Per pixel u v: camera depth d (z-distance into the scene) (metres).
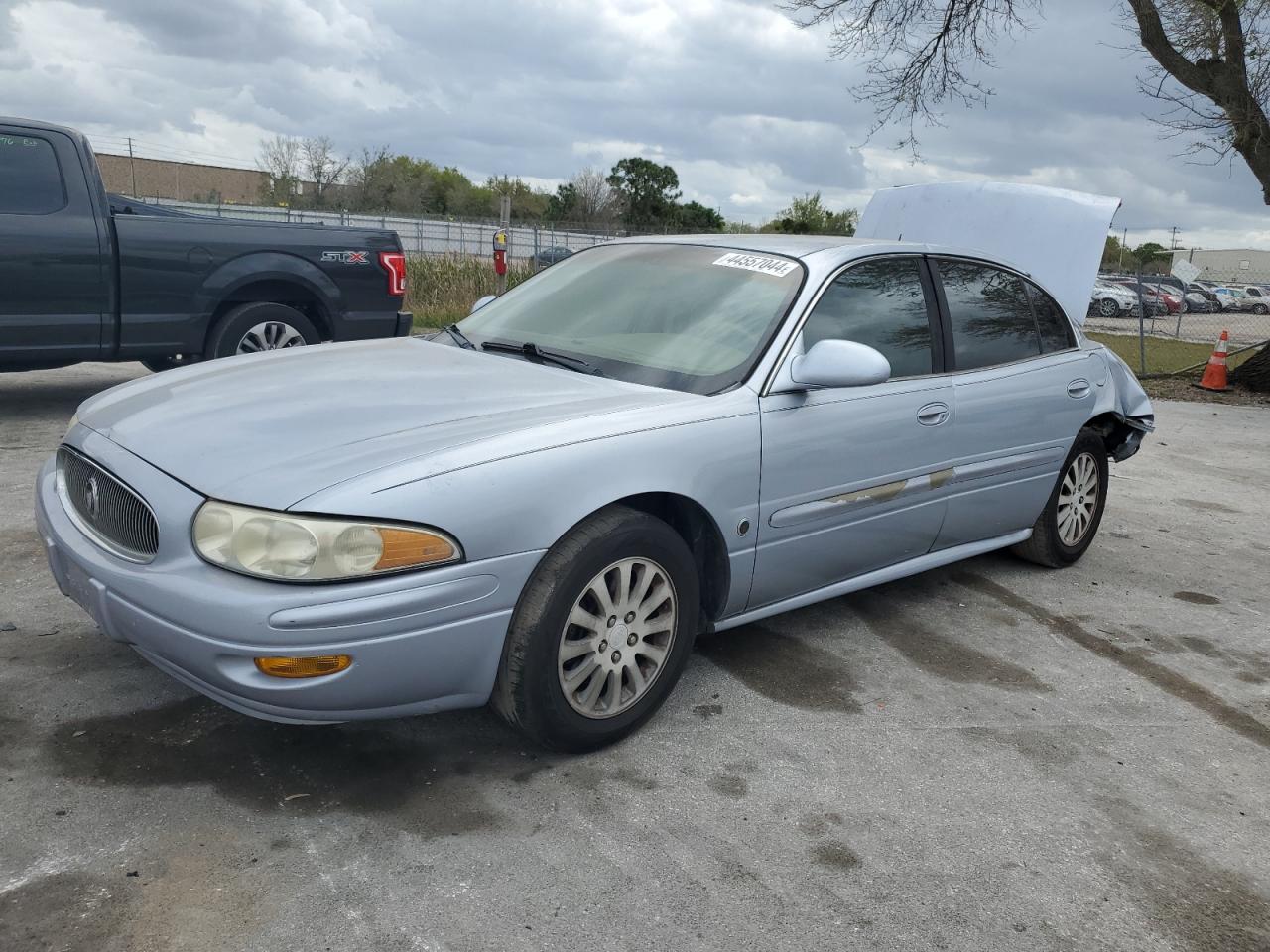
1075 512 5.11
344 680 2.47
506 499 2.63
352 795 2.72
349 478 2.48
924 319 4.08
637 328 3.63
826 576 3.75
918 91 14.70
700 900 2.39
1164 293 36.56
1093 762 3.24
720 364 3.39
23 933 2.12
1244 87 12.67
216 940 2.14
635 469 2.91
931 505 4.07
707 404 3.20
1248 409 12.16
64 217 6.54
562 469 2.75
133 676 3.29
